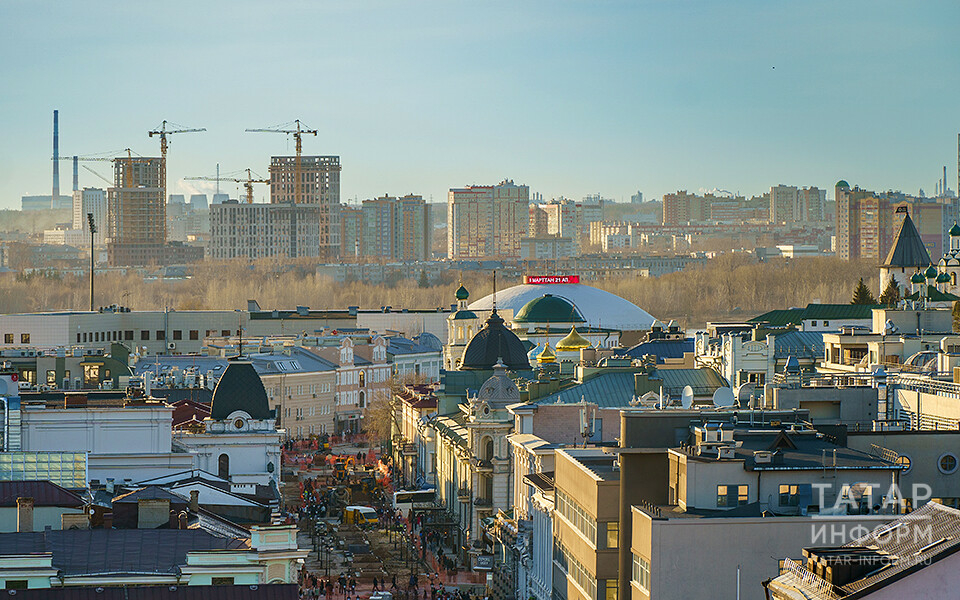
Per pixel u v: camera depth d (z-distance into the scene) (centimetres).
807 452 11144
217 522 14088
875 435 11756
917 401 14262
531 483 15988
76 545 12150
